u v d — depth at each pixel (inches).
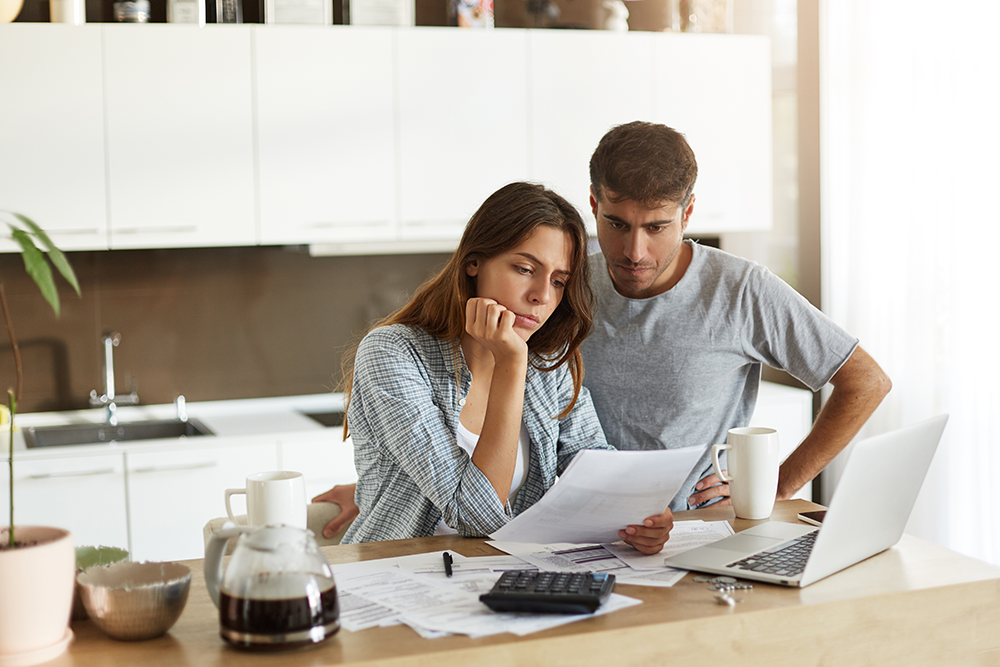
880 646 46.3
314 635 39.4
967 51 111.3
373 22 122.0
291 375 136.3
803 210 143.3
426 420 56.6
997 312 109.5
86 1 120.0
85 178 112.6
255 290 133.9
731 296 72.6
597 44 127.4
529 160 126.4
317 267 136.2
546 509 52.0
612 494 51.6
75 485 107.4
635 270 68.2
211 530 61.9
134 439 123.9
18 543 39.8
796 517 61.8
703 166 132.3
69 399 127.3
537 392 64.4
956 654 48.0
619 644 41.5
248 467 113.1
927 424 51.3
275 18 118.5
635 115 129.5
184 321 131.3
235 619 39.4
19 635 37.7
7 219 110.5
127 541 109.5
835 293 135.5
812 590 46.8
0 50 109.0
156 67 113.7
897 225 124.0
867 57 127.4
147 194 114.7
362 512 63.6
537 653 40.3
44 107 110.7
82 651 39.7
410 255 140.3
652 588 47.2
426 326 62.2
